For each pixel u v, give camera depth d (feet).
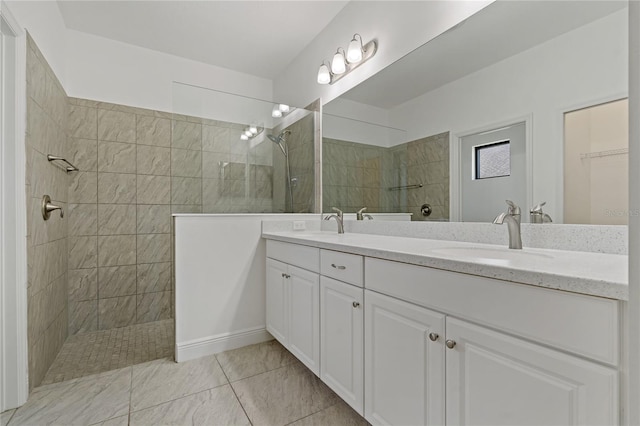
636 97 1.55
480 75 4.69
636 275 1.55
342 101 7.63
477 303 2.82
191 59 9.91
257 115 8.62
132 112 9.02
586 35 3.55
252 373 5.96
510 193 4.31
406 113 5.94
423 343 3.34
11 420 4.61
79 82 8.36
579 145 3.60
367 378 4.11
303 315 5.64
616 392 2.01
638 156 1.54
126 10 7.57
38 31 5.95
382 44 6.48
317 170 8.63
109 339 7.84
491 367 2.72
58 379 5.78
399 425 3.63
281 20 8.04
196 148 8.07
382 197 6.48
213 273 6.86
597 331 2.09
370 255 4.04
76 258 8.30
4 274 4.85
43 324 5.98
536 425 2.41
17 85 4.95
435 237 5.32
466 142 4.91
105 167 8.66
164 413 4.76
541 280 2.34
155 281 9.32
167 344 7.48
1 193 4.82
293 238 5.97
